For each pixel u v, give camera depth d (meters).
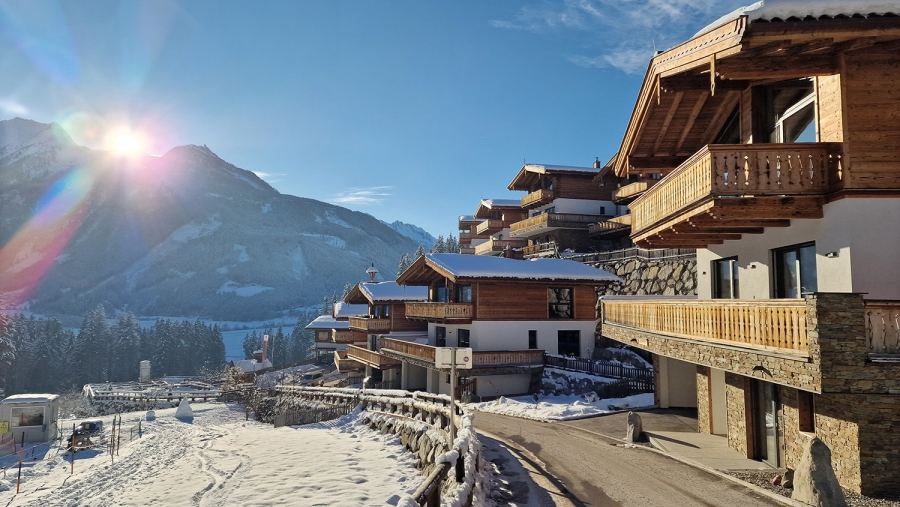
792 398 12.09
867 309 9.08
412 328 44.69
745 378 14.19
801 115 12.73
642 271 37.91
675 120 16.48
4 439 32.44
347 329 61.12
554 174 54.25
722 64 11.43
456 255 35.06
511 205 66.88
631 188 47.47
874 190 10.52
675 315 14.81
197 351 117.62
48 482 23.86
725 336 11.96
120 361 107.12
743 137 14.48
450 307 31.27
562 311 33.66
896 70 10.79
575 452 15.52
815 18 10.06
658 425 18.70
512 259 35.44
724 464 13.45
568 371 29.52
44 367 91.88
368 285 48.88
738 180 11.18
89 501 17.14
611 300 21.66
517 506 10.53
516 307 32.38
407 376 37.75
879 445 9.74
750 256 14.52
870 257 10.52
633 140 17.36
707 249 17.31
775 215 11.73
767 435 13.49
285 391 46.97
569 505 10.56
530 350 31.16
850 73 10.88
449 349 12.92
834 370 8.73
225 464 19.52
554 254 49.09
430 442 16.77
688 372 22.23
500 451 15.96
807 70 11.17
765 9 10.12
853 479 9.95
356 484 14.94
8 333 75.69
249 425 36.59
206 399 60.38
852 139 10.73
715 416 17.06
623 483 12.05
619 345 33.62
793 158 11.18
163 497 15.44
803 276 12.50
